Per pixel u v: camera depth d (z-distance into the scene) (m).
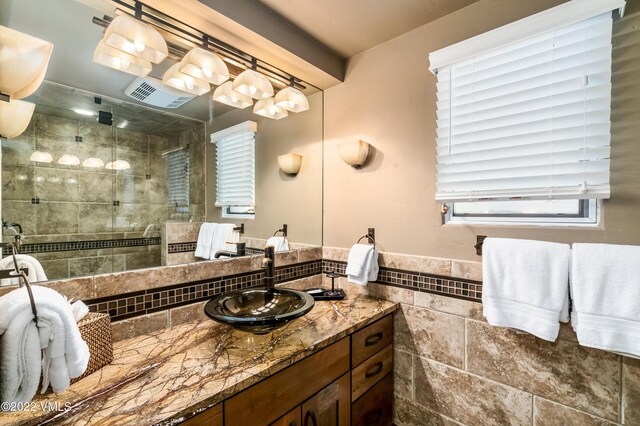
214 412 0.78
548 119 1.19
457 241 1.44
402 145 1.62
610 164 1.09
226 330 1.21
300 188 1.99
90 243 1.14
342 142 1.90
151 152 1.33
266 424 0.92
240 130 1.67
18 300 0.69
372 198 1.75
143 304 1.19
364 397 1.39
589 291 1.01
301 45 1.60
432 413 1.51
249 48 1.49
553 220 1.26
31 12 1.03
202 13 1.22
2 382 0.65
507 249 1.20
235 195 1.63
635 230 1.05
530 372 1.24
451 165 1.43
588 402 1.12
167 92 1.37
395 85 1.65
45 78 1.05
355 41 1.68
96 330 0.89
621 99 1.07
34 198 1.03
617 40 1.08
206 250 1.46
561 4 1.15
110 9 1.15
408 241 1.60
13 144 0.99
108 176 1.20
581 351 1.13
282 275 1.77
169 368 0.90
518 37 1.23
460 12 1.43
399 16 1.47
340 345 1.22
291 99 1.72
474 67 1.37
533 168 1.22
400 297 1.63
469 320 1.39
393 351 1.64
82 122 1.14
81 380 0.83
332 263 1.95
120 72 1.22
